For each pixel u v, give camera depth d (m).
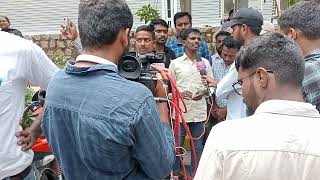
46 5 13.34
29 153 2.93
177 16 6.92
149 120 2.08
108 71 2.13
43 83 2.92
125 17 2.12
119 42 2.15
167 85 2.59
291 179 1.65
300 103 1.77
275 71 1.79
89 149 2.09
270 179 1.66
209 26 11.14
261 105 1.80
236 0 7.98
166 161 2.20
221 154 1.70
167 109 2.52
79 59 2.16
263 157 1.67
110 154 2.06
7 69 2.73
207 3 12.57
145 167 2.16
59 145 2.19
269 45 1.81
